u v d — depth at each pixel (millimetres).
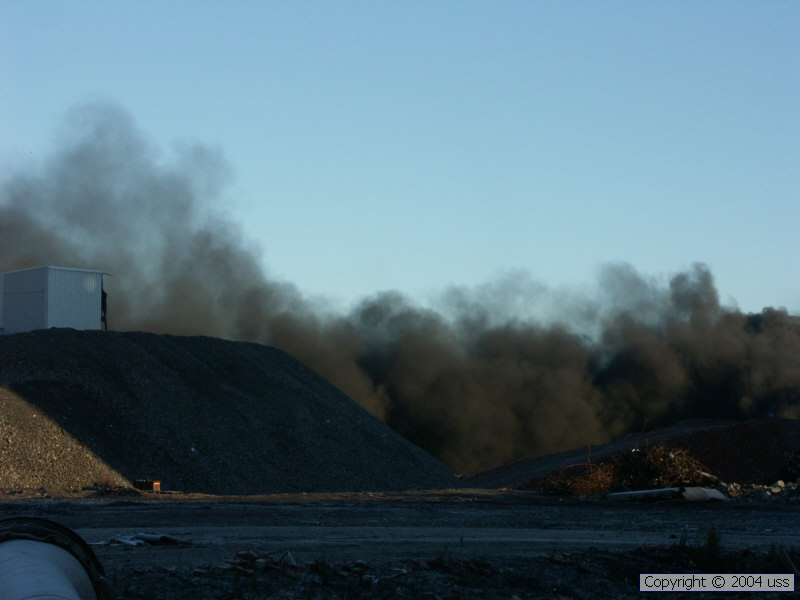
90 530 17250
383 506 26438
